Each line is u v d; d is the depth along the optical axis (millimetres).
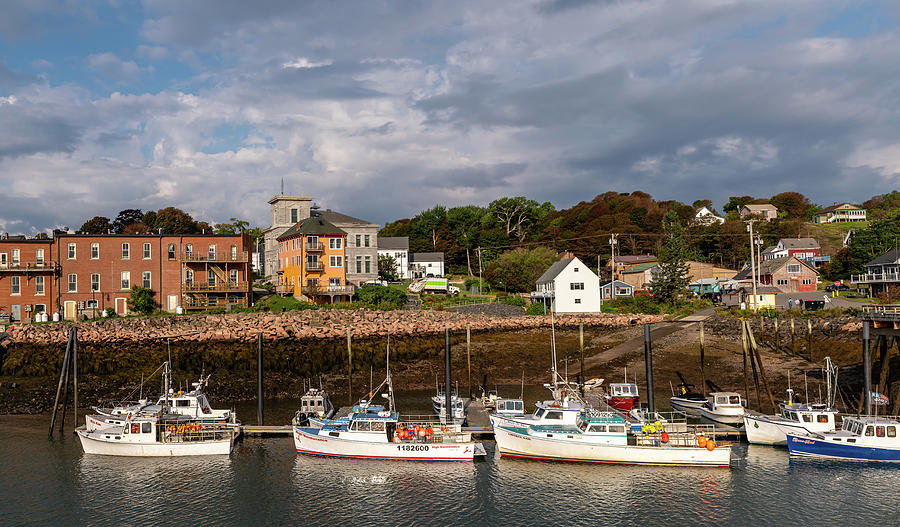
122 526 32125
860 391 53812
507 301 105250
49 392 58875
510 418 43875
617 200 186625
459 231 169500
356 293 96188
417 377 68438
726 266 149875
